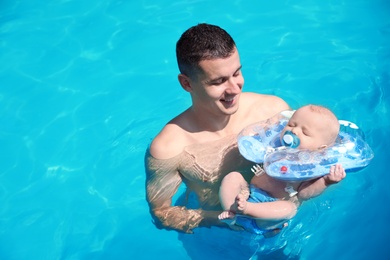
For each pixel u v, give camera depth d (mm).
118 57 2248
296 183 1346
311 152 1336
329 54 2145
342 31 2244
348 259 1452
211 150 1469
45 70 2227
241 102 1536
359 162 1337
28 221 1698
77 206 1725
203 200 1513
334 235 1504
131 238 1615
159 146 1459
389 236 1495
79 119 2014
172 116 1978
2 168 1875
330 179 1291
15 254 1609
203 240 1520
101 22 2424
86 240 1625
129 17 2438
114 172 1815
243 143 1405
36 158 1896
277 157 1336
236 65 1306
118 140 1915
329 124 1338
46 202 1752
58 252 1604
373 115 1864
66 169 1847
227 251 1484
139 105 2037
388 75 2020
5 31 2436
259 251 1468
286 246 1476
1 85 2182
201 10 2434
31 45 2350
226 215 1281
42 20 2475
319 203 1573
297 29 2281
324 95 1972
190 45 1298
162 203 1492
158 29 2352
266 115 1541
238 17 2369
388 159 1693
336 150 1345
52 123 2012
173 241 1575
